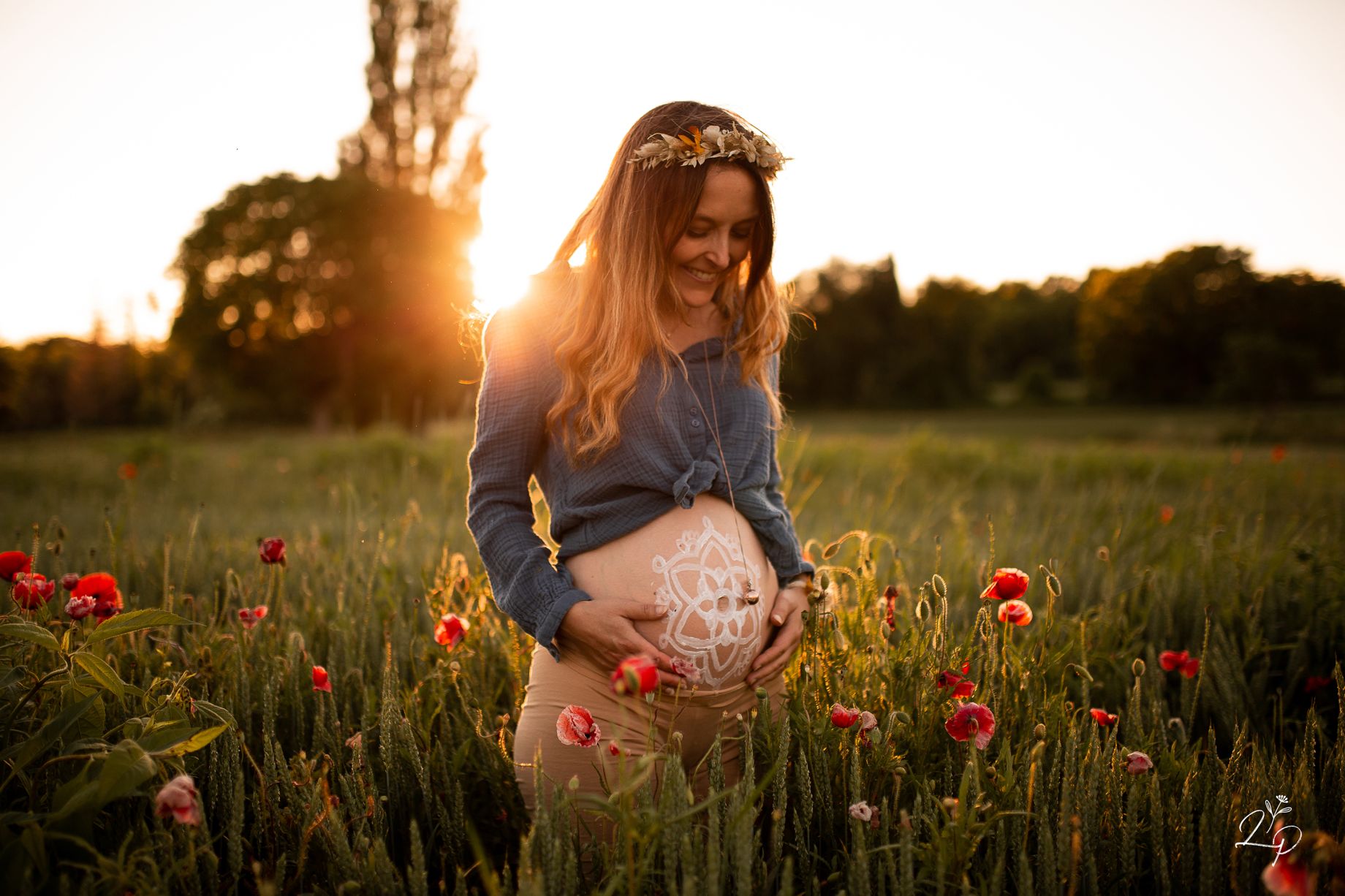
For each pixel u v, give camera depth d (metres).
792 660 1.87
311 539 3.56
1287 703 2.25
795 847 1.37
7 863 1.12
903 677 1.73
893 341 68.44
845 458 9.45
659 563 1.59
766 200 1.63
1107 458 9.74
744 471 1.71
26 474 8.12
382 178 28.30
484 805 1.75
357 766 1.48
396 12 27.73
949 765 1.51
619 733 1.39
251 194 27.91
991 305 84.44
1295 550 2.91
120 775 1.18
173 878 1.25
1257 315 52.47
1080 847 1.27
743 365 1.73
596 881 1.33
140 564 2.73
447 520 3.65
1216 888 1.27
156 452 10.51
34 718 1.45
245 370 28.78
